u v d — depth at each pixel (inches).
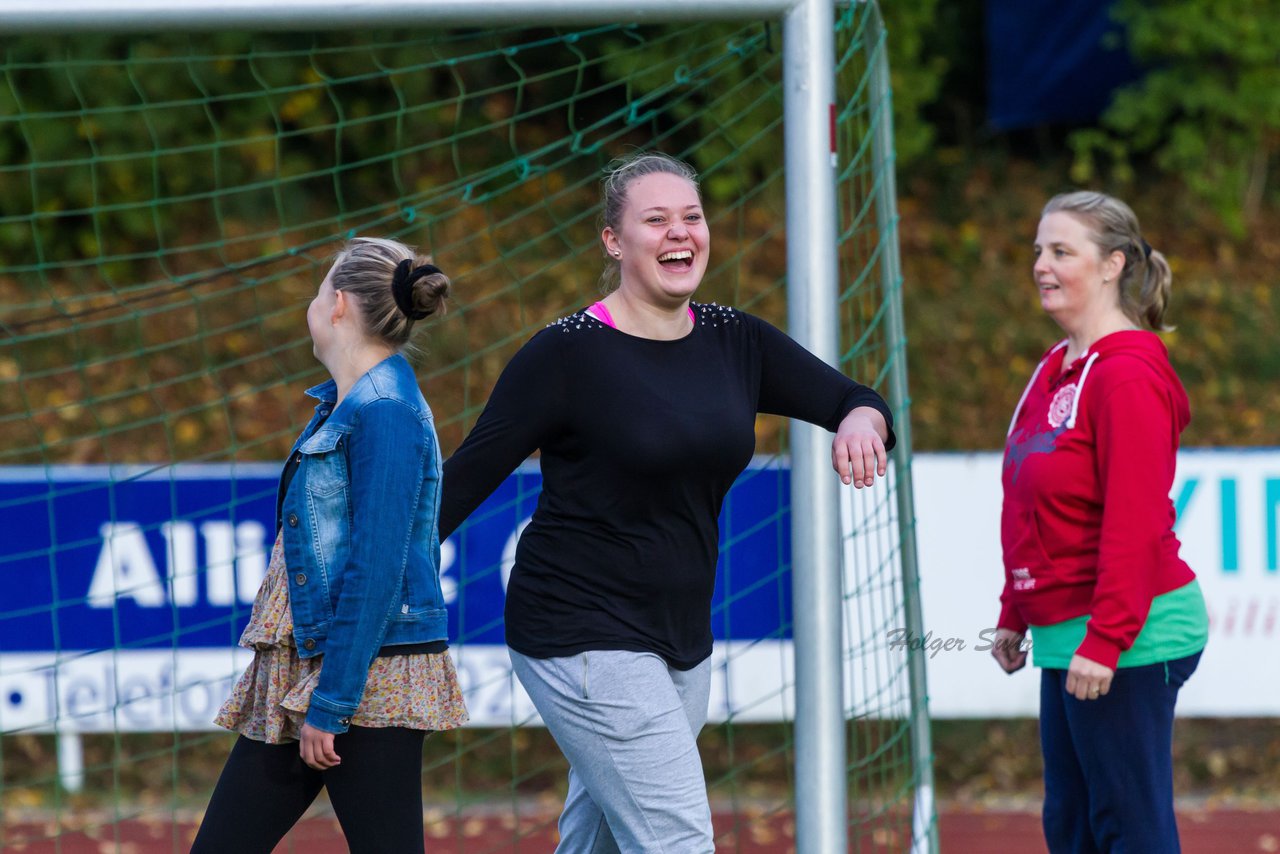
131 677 761.6
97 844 748.0
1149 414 438.0
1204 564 792.3
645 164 411.5
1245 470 790.5
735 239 1359.5
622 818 398.0
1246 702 794.2
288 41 1309.1
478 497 407.5
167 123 1286.9
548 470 412.5
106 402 1121.4
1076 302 469.4
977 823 786.2
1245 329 1294.3
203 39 1277.1
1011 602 508.1
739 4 481.4
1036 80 1443.2
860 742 766.5
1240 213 1440.7
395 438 386.9
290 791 404.5
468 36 593.6
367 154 1378.0
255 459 1079.6
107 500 759.1
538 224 1346.0
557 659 400.8
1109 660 432.1
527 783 860.6
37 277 1274.6
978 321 1284.4
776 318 1250.0
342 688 376.8
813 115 483.8
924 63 1530.5
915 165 1493.6
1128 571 431.8
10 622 752.3
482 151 1396.4
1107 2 1407.5
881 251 566.6
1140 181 1503.4
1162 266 476.7
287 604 402.3
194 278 605.0
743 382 420.2
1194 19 1339.8
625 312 409.7
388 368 403.5
